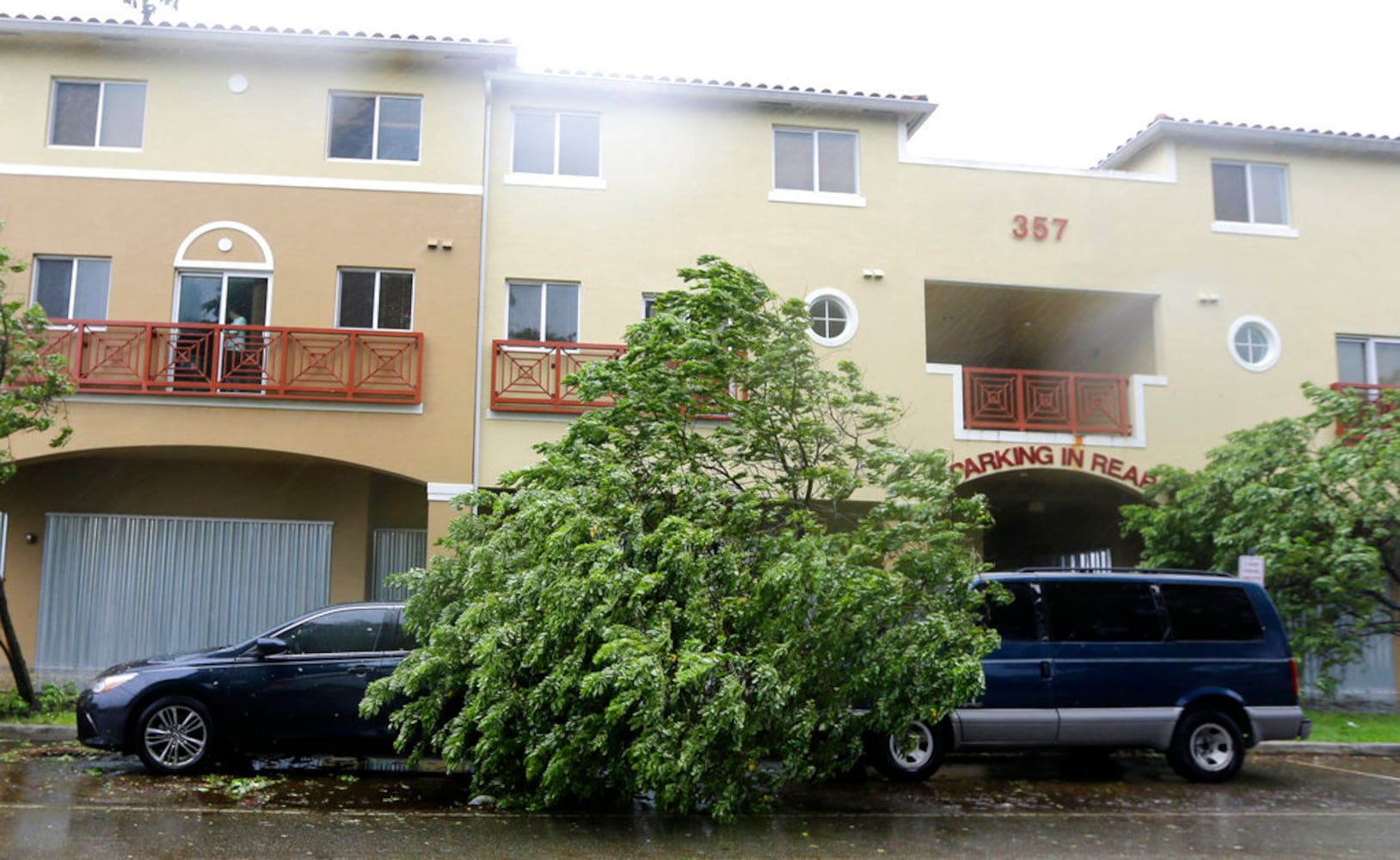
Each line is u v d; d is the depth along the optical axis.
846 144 16.91
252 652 9.76
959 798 9.41
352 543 16.17
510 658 7.66
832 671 8.20
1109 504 18.70
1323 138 17.42
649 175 16.20
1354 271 17.59
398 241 15.28
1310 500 13.20
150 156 15.08
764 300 9.84
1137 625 10.43
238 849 7.00
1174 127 17.16
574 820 8.12
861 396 10.02
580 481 8.58
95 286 14.88
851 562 8.60
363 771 9.97
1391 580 14.84
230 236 15.03
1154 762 11.44
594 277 15.81
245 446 14.26
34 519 15.54
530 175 15.93
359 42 15.22
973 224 16.77
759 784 8.63
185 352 14.42
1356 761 11.86
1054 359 20.30
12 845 6.97
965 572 8.80
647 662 6.85
